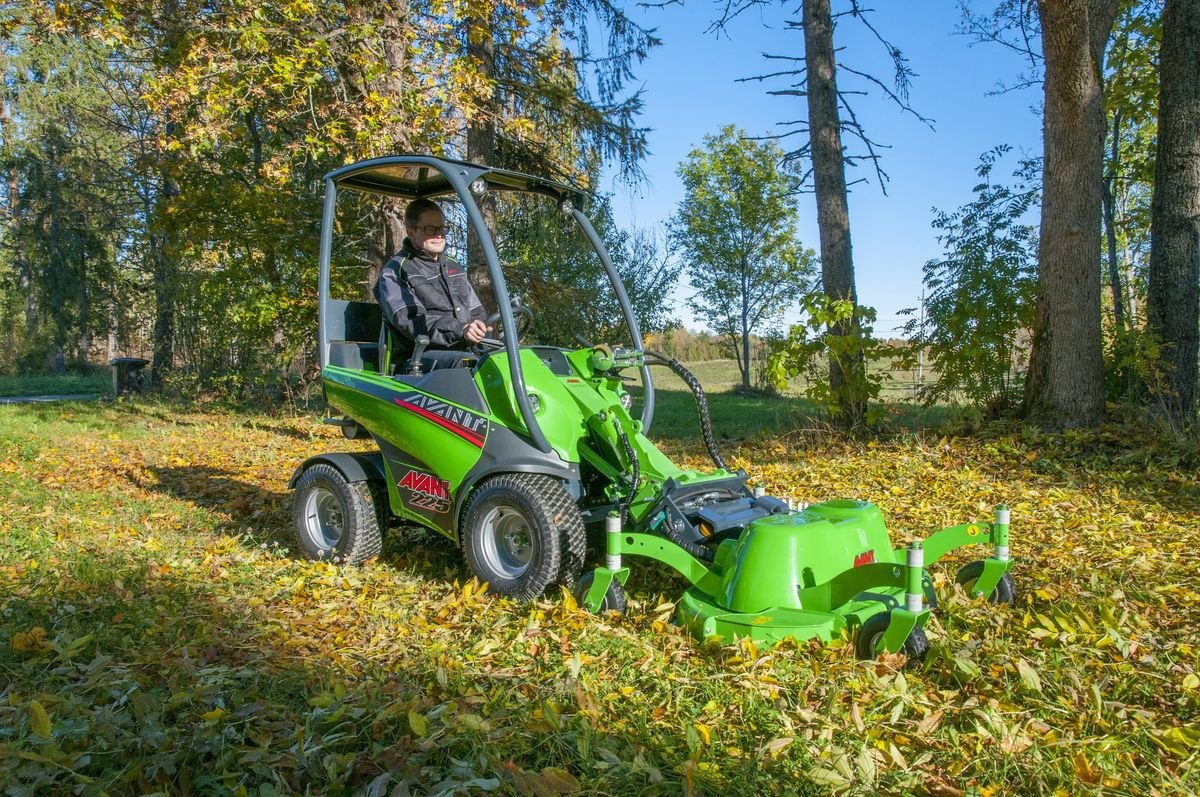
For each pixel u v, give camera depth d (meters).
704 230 29.55
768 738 2.99
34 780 2.49
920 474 8.10
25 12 11.09
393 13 10.59
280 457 10.44
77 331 42.91
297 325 16.12
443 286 5.57
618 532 4.19
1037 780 2.70
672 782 2.68
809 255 29.89
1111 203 15.05
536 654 3.80
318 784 2.66
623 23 13.36
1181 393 9.32
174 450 10.88
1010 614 4.17
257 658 3.72
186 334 18.78
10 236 43.75
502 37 12.30
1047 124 8.99
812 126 11.30
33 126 33.78
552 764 2.79
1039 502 6.94
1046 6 8.48
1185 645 3.79
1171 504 6.80
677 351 46.78
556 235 18.69
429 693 3.35
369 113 10.21
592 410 4.73
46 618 4.27
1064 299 8.96
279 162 11.19
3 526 6.24
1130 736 2.98
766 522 4.01
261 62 9.81
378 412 5.29
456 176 4.78
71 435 12.28
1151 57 13.97
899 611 3.45
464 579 5.18
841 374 10.55
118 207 23.05
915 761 2.82
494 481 4.67
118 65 22.62
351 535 5.42
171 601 4.53
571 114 13.73
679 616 4.09
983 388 9.87
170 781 2.62
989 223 11.79
